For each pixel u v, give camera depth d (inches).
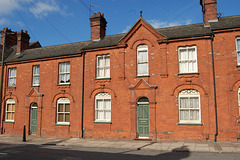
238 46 590.9
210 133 578.2
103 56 725.9
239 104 566.3
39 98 790.5
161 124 620.1
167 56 642.8
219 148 488.4
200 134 585.3
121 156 426.3
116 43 709.3
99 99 710.5
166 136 611.2
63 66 787.4
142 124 647.8
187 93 615.5
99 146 558.9
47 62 807.1
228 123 566.9
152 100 634.8
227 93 576.4
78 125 718.5
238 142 551.2
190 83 609.3
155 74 646.5
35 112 806.5
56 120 760.3
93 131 694.5
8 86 872.3
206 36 610.5
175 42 641.6
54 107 764.0
